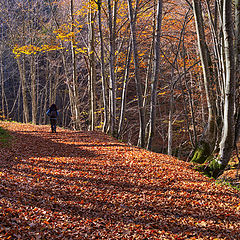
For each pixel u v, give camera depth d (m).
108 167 9.05
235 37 8.16
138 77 13.08
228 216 5.79
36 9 26.50
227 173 10.84
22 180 7.15
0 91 48.25
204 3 13.54
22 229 4.51
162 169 9.12
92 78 19.62
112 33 16.22
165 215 5.84
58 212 5.47
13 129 17.05
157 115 23.47
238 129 8.53
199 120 18.28
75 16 22.78
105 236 4.77
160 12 11.79
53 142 13.33
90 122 22.38
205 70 10.38
